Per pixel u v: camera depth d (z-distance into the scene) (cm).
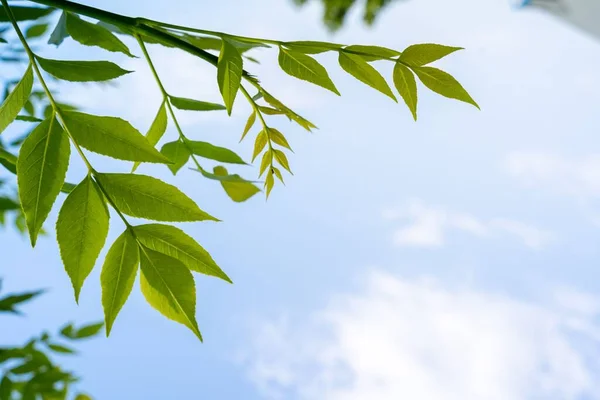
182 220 100
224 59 100
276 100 107
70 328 151
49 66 100
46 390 143
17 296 139
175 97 110
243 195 115
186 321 100
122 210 99
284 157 111
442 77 101
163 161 99
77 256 98
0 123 100
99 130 99
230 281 100
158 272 100
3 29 124
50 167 98
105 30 108
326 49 101
